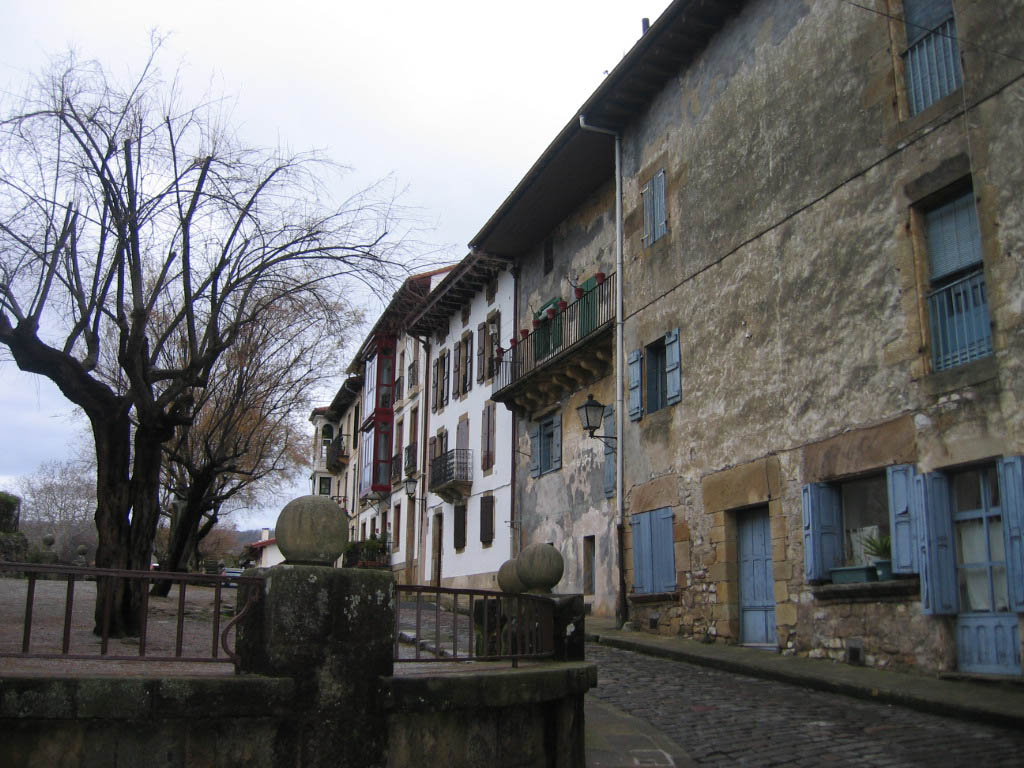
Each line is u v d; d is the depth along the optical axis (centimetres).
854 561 1166
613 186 1998
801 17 1334
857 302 1166
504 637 716
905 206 1103
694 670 1188
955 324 1036
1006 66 973
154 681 444
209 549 6812
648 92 1734
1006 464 923
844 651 1129
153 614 1468
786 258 1310
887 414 1095
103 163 1064
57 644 948
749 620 1355
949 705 827
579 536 1984
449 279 2766
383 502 3800
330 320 1262
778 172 1348
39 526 6191
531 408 2316
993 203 968
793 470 1253
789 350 1284
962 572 996
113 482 1107
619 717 841
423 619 1748
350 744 496
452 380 2970
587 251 2109
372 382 4069
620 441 1741
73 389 1084
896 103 1138
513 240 2422
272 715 474
